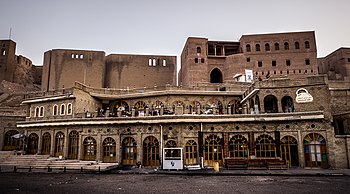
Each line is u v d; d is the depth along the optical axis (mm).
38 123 35812
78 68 56812
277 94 30938
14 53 71000
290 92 30594
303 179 20875
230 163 27312
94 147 32844
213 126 30328
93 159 32531
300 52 59688
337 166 26953
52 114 37375
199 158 29547
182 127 30312
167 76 59781
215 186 17734
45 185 18266
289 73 59094
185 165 29203
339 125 33156
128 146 31828
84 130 33469
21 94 57875
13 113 42531
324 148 27766
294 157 29766
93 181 20141
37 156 33406
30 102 39062
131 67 58875
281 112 30391
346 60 62312
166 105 38625
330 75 61844
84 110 37281
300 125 28734
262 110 30703
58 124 34250
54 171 26359
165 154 27719
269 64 60000
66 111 36125
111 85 57719
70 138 34438
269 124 29531
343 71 61938
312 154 28016
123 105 41406
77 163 30109
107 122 31938
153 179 21281
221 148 29906
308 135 28406
